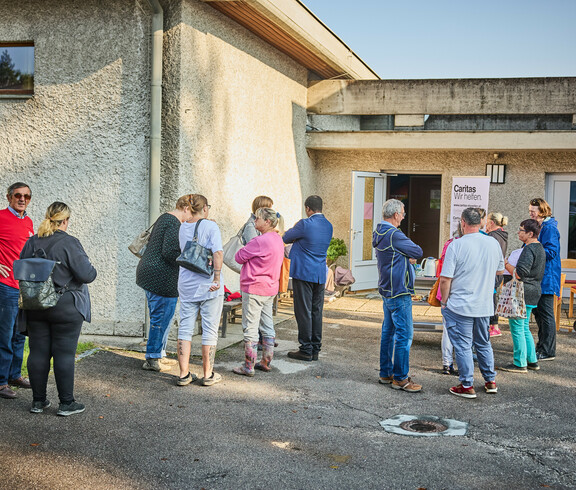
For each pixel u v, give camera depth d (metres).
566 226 12.15
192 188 7.99
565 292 12.16
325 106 12.34
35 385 4.93
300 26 9.28
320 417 5.21
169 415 5.10
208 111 8.32
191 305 5.87
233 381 6.16
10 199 5.38
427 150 12.47
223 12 8.53
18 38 7.77
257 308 6.31
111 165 7.66
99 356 6.83
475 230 5.83
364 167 12.97
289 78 11.38
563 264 9.93
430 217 17.00
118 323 7.75
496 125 13.43
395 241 5.85
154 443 4.50
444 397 5.86
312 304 7.12
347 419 5.18
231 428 4.87
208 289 5.83
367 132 12.02
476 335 5.92
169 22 7.57
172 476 3.97
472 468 4.23
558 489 3.93
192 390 5.80
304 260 6.92
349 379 6.38
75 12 7.61
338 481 3.97
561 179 12.13
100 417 4.98
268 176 10.59
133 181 7.66
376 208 12.97
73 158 7.73
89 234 7.75
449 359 6.67
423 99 11.94
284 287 7.90
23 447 4.33
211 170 8.49
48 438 4.50
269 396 5.73
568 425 5.15
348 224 13.05
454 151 12.45
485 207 11.05
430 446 4.62
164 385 5.92
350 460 4.31
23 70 7.89
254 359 6.36
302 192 12.36
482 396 5.91
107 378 6.04
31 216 7.85
